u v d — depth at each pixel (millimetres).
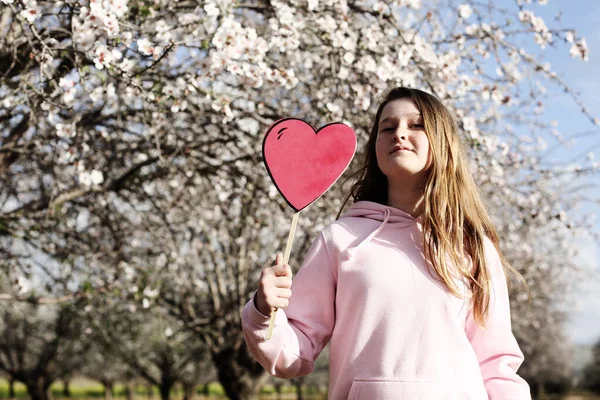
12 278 6047
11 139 5473
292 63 5188
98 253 6645
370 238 1946
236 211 8039
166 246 7211
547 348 25859
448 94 4941
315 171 1948
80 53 3951
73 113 5262
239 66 4023
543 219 6645
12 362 18656
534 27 4867
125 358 18891
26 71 4449
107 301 8336
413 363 1765
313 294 1967
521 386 1897
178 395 31125
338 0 4551
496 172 5246
